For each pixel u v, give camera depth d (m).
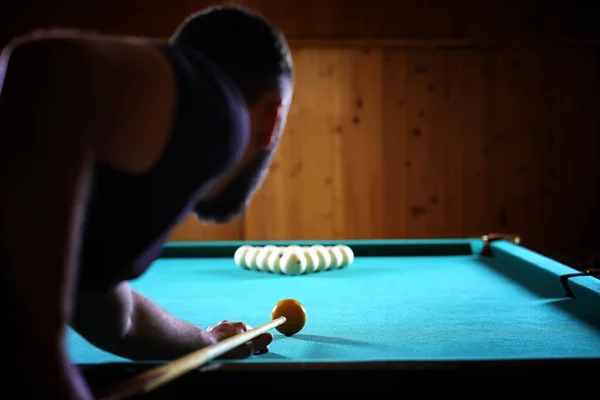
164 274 2.69
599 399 1.12
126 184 0.81
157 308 1.27
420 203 5.34
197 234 5.29
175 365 1.01
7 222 0.70
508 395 1.12
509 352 1.42
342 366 1.11
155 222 0.85
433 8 5.27
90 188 0.79
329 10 5.25
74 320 1.16
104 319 1.15
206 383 1.10
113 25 5.16
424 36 5.27
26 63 0.74
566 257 2.56
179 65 0.83
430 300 2.09
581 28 5.24
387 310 1.94
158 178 0.82
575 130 5.29
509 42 5.21
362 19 5.26
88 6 5.14
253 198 5.32
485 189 5.33
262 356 1.39
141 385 0.92
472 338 1.56
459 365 1.12
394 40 5.21
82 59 0.75
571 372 1.12
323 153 5.30
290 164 5.31
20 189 0.70
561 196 5.32
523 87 5.28
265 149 1.03
